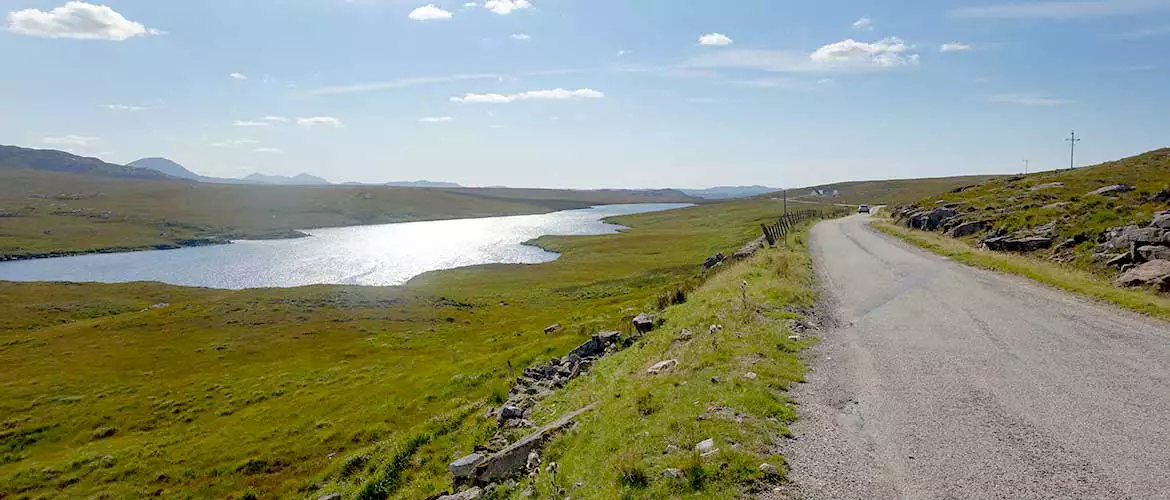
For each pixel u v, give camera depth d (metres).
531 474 14.18
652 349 22.55
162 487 28.64
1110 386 13.94
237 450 32.19
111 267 128.62
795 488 9.80
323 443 31.34
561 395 22.50
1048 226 40.72
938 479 9.89
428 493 18.86
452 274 102.25
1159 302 22.06
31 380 48.59
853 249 51.53
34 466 31.98
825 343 19.81
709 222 178.88
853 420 12.62
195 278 113.25
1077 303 23.81
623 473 10.93
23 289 95.31
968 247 45.31
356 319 67.25
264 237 191.12
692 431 12.13
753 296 27.42
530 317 65.12
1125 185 48.12
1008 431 11.66
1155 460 10.15
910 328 21.31
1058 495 9.23
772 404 13.23
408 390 37.81
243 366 51.47
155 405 42.34
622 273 91.12
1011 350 17.48
